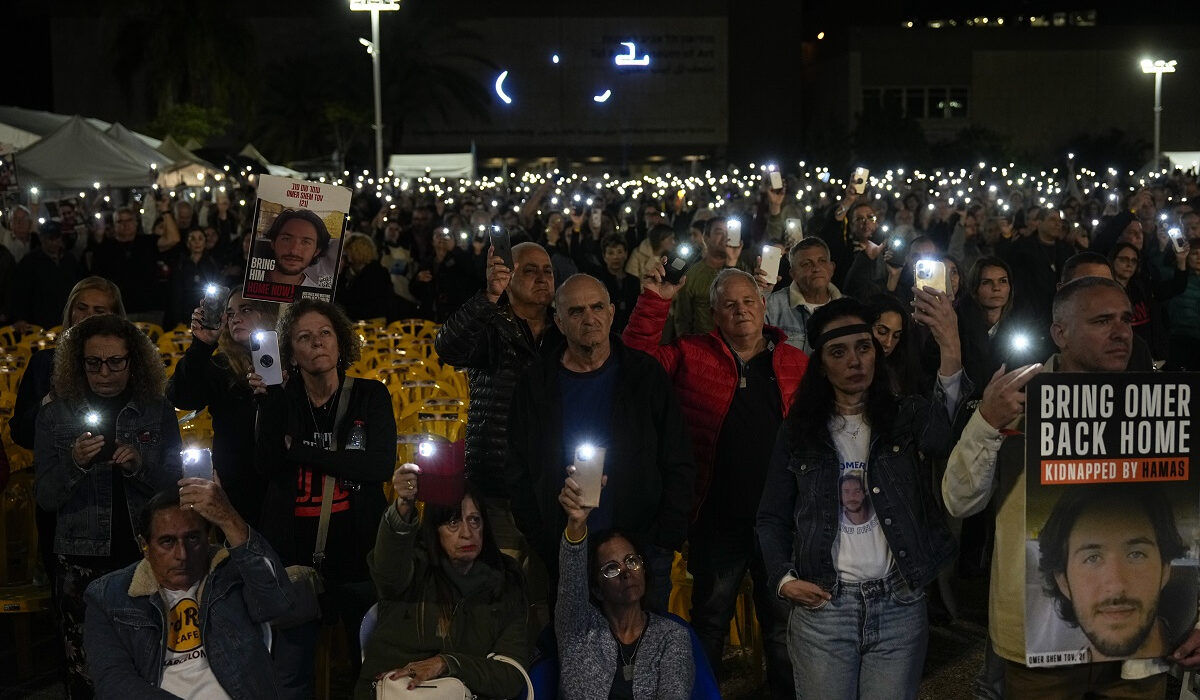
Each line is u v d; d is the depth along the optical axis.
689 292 8.67
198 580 4.36
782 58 75.06
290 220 5.84
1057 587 3.68
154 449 5.16
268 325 5.75
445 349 5.52
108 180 25.47
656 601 4.89
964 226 17.25
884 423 4.09
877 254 8.77
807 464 4.13
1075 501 3.67
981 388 6.99
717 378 5.35
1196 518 3.71
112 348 5.09
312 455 4.95
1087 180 53.84
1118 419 3.68
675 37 72.06
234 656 4.29
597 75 71.88
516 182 44.25
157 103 49.72
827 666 4.09
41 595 6.21
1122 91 73.12
